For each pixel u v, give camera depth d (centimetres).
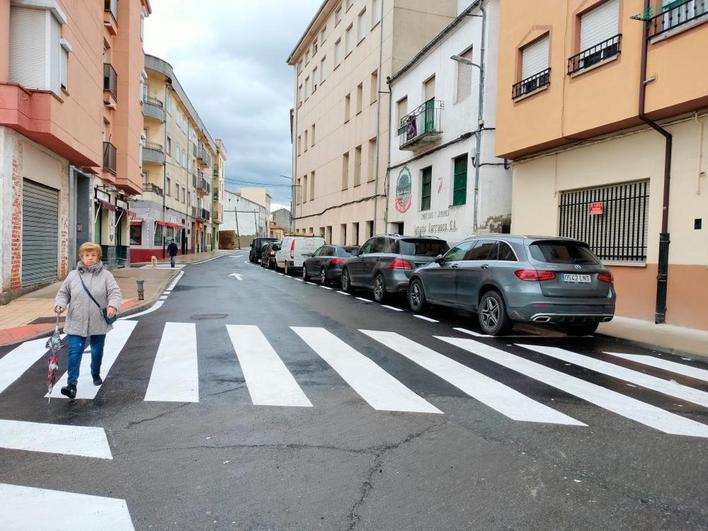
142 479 331
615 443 397
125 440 394
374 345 746
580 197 1141
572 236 1159
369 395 510
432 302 1027
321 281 1825
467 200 1508
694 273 879
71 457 363
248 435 406
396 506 300
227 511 293
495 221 1438
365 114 2394
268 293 1444
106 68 1917
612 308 783
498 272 816
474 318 1028
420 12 2138
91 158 1554
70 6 1324
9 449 376
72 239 1583
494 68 1441
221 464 354
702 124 868
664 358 705
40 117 1160
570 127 1077
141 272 2162
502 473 344
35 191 1297
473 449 383
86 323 502
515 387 545
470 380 569
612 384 565
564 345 778
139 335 798
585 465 358
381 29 2211
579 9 1061
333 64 2903
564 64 1098
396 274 1195
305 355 676
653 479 338
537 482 331
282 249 2381
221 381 553
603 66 997
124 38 2089
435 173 1725
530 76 1218
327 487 322
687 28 829
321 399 496
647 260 970
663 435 416
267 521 283
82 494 311
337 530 275
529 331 895
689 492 321
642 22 913
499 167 1438
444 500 307
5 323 882
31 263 1277
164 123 3453
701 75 809
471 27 1510
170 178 3753
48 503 299
